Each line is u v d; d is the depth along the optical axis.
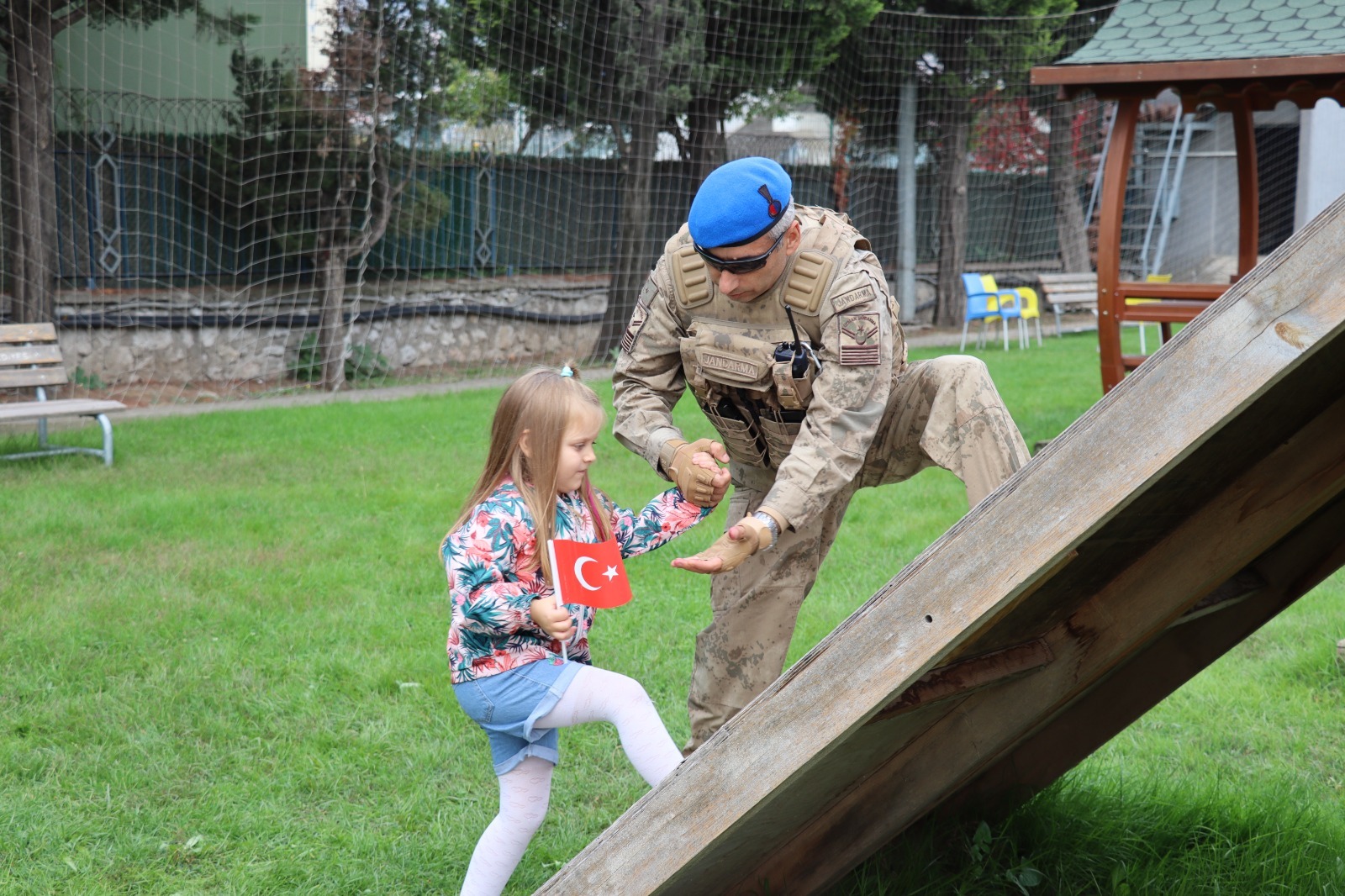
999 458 2.71
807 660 2.00
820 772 2.26
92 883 3.05
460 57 14.33
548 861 3.21
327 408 11.50
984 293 16.41
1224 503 2.39
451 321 15.32
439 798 3.57
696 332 2.93
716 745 2.07
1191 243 22.86
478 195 15.37
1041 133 21.31
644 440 2.99
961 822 3.22
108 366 13.01
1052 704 2.58
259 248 13.98
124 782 3.62
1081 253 21.98
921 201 20.47
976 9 18.64
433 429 10.16
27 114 12.12
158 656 4.62
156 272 13.41
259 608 5.24
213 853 3.25
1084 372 13.64
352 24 13.54
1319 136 20.22
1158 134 22.41
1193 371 1.71
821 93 18.25
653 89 15.10
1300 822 3.15
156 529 6.63
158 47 13.18
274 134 13.52
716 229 2.65
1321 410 2.27
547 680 2.60
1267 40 7.52
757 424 2.97
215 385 13.49
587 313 16.50
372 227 14.07
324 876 3.11
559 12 14.59
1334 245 1.61
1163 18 8.24
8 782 3.62
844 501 3.10
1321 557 2.90
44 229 12.38
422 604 5.35
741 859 2.57
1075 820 3.21
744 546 2.57
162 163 13.30
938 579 1.89
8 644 4.67
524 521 2.63
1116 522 2.06
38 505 7.05
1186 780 3.50
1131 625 2.49
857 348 2.68
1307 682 4.43
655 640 4.94
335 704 4.25
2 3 11.84
